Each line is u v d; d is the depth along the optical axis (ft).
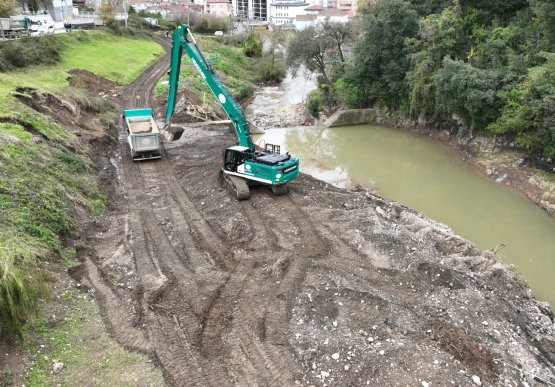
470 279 50.85
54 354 35.81
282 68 219.41
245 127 73.72
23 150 63.26
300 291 47.32
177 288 47.34
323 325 42.27
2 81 96.84
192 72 178.50
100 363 35.68
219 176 79.36
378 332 41.16
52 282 44.29
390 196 86.84
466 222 75.87
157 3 450.30
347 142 127.44
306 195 74.79
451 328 41.78
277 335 41.01
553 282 58.29
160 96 140.15
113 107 126.52
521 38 112.68
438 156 113.70
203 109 129.49
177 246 56.29
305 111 159.94
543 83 88.94
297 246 56.85
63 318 39.99
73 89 116.37
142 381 34.37
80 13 271.08
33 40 148.05
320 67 169.37
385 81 143.74
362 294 45.96
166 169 84.64
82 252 52.11
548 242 69.15
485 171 99.91
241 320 42.93
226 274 50.37
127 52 201.36
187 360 37.19
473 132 114.42
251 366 37.27
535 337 44.34
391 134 137.18
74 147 81.15
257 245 57.06
